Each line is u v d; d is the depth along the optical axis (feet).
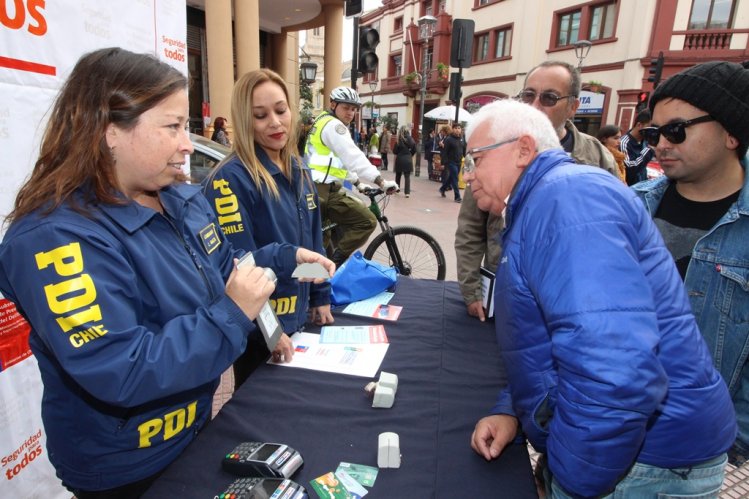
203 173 11.20
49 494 5.03
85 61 2.81
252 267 3.17
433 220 23.43
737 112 3.76
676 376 2.95
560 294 2.55
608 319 2.38
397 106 84.74
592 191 2.72
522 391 3.23
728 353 4.07
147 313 3.12
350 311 6.07
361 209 10.44
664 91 4.09
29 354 4.64
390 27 85.76
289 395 4.05
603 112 47.09
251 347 5.33
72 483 3.34
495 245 6.13
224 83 21.62
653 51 42.01
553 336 2.63
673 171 4.20
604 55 46.52
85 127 2.69
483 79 61.77
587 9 47.47
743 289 3.96
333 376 4.42
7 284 2.80
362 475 3.11
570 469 2.55
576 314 2.44
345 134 10.03
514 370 3.25
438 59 69.41
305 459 3.26
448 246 18.39
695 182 4.32
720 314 4.09
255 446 3.18
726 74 3.81
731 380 4.10
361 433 3.57
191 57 32.55
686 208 4.50
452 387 4.29
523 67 54.70
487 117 3.49
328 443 3.44
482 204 3.75
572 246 2.57
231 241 5.02
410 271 11.69
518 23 55.06
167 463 3.47
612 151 13.93
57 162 2.76
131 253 2.99
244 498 2.64
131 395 2.66
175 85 2.89
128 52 2.89
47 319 2.54
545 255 2.70
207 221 3.95
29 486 4.74
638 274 2.51
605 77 46.55
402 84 80.12
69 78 2.82
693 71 3.96
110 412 3.13
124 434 3.21
